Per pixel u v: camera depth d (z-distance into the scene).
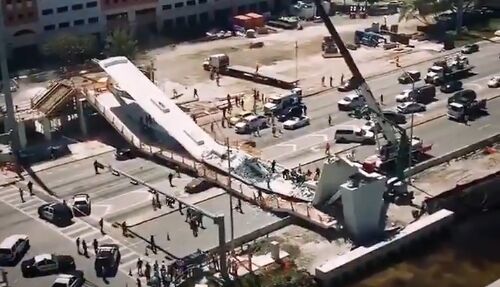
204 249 96.31
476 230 104.75
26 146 132.50
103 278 90.50
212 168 118.81
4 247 95.62
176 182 117.00
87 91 141.00
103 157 128.25
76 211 107.81
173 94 159.50
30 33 191.25
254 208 107.38
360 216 97.81
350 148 127.31
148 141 130.50
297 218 103.81
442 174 116.62
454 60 167.00
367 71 170.50
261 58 186.12
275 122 140.62
